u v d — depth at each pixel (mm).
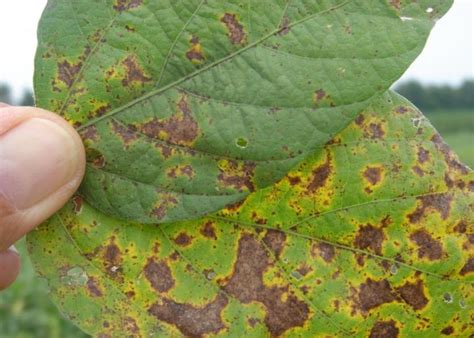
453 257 172
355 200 173
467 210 172
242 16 162
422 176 172
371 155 172
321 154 172
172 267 174
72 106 168
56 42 165
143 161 168
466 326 174
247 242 175
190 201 167
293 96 162
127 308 173
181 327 173
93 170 170
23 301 841
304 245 175
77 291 173
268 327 174
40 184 169
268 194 174
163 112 166
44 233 175
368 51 161
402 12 161
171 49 164
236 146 164
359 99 161
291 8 161
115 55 165
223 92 164
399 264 173
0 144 173
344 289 174
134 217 169
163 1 163
